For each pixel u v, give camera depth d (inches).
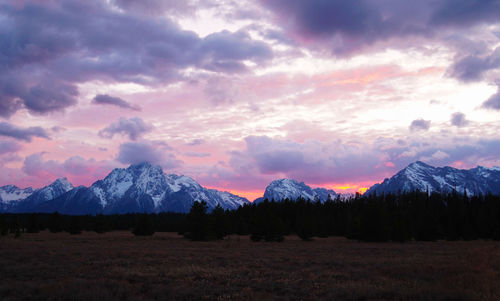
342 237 3823.8
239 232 3878.0
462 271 881.5
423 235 3230.8
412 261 1178.0
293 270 975.0
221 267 1013.8
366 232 2842.0
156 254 1387.8
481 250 1733.5
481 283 689.6
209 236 2721.5
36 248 1647.4
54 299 601.9
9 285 705.0
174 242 2409.0
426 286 688.4
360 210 4781.0
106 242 2251.5
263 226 2768.2
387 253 1571.1
